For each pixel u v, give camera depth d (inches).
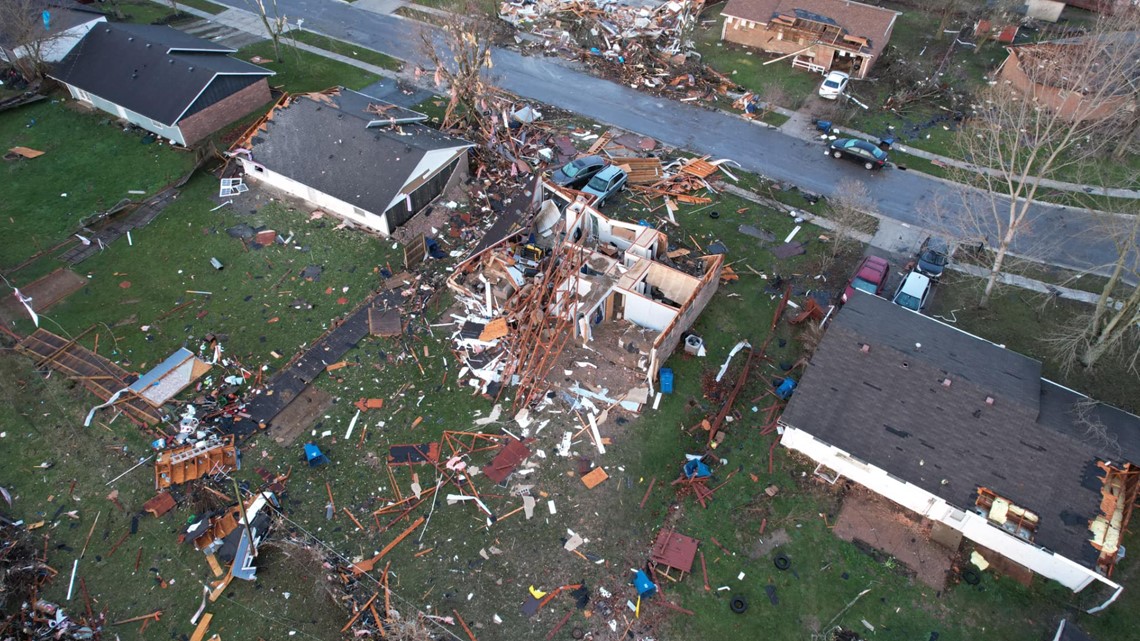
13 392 1068.5
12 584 859.4
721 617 852.0
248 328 1179.9
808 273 1302.9
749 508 954.7
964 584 879.7
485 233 1347.2
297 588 871.7
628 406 1071.6
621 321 1204.5
